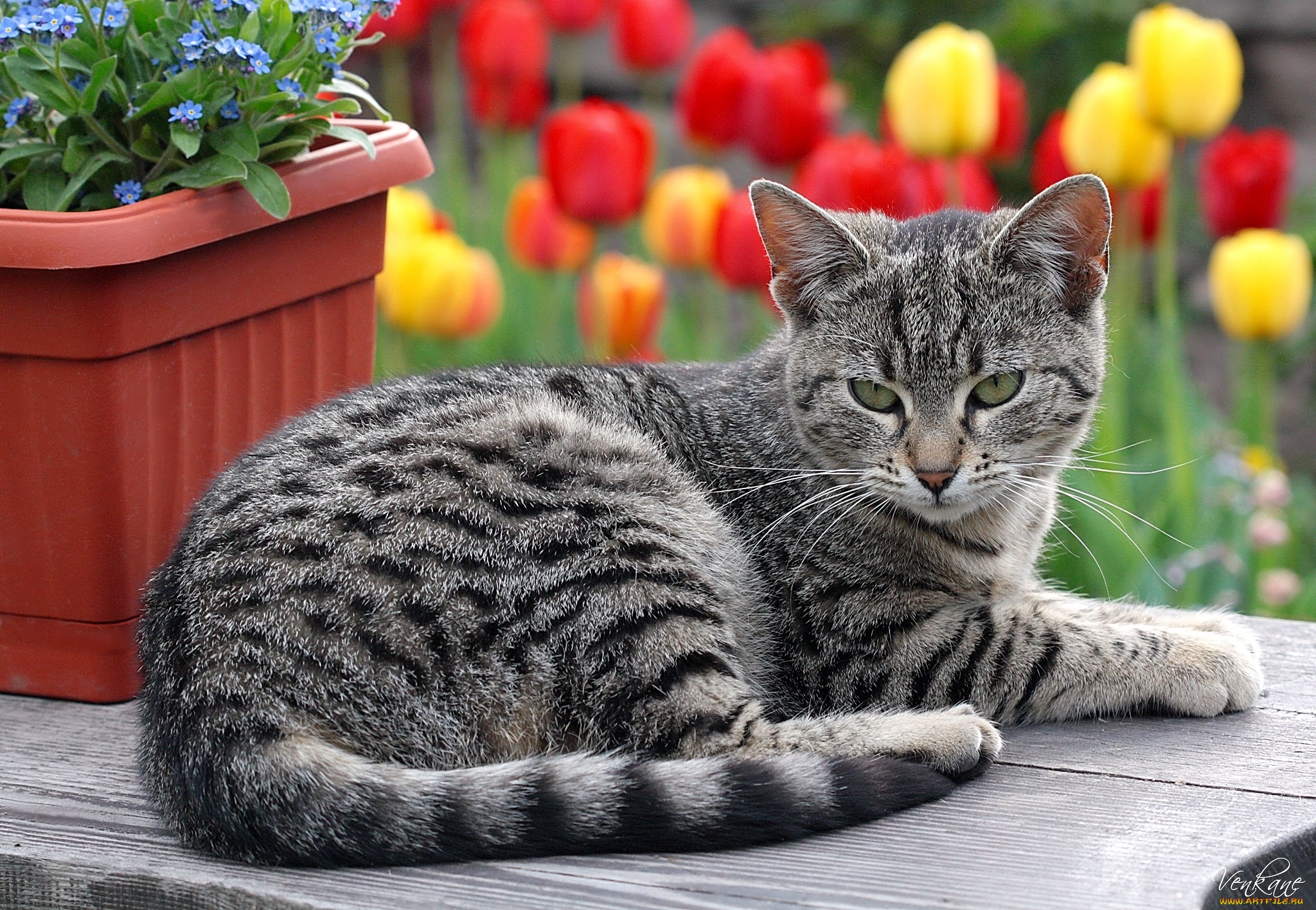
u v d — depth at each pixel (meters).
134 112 3.84
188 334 3.96
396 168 4.39
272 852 3.07
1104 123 5.87
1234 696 3.78
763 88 6.45
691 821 3.08
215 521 3.53
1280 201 6.28
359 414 3.96
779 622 4.12
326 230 4.29
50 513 3.90
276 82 3.97
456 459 3.70
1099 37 9.56
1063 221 4.04
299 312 4.32
